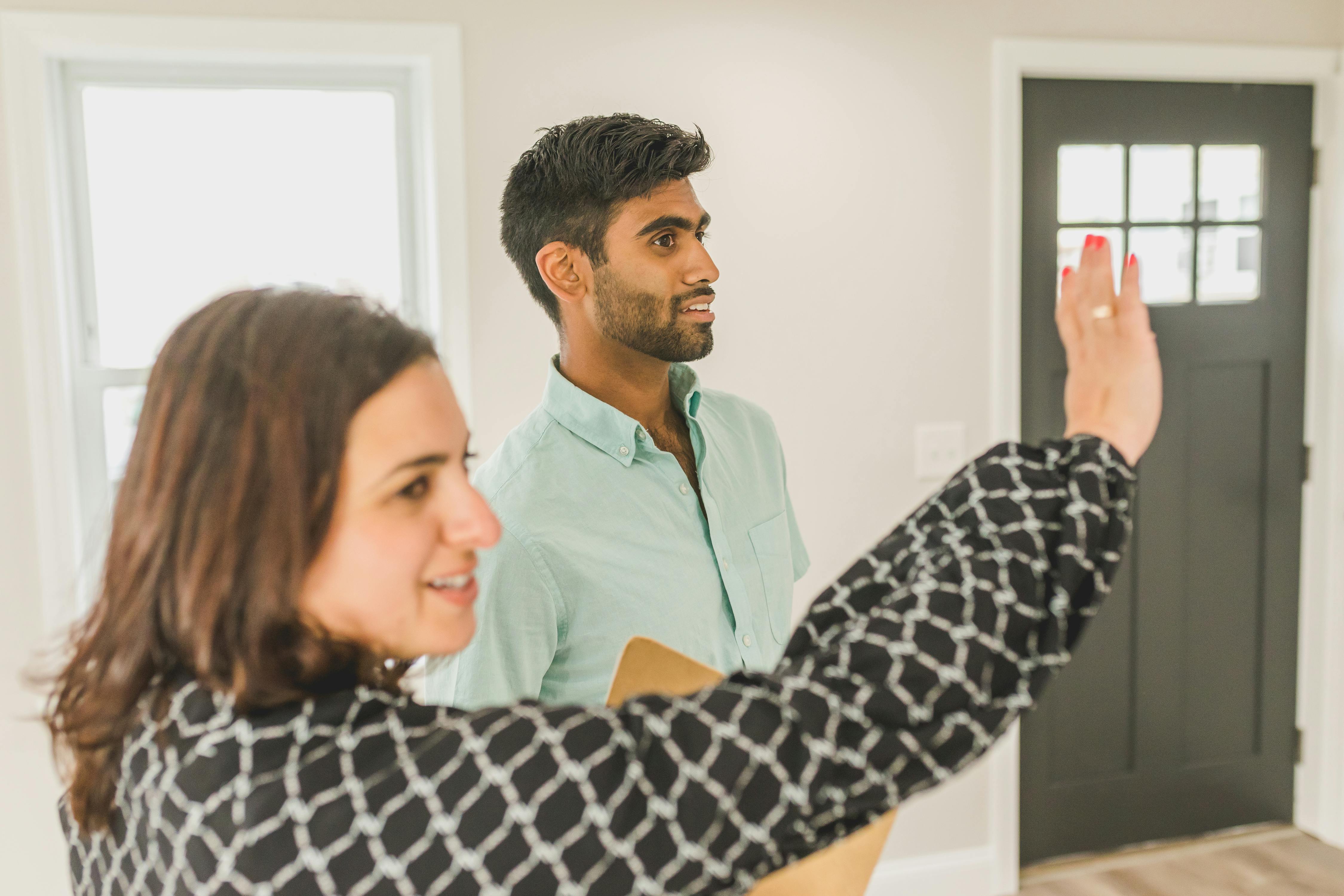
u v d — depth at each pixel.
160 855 0.47
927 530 0.51
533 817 0.44
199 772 0.46
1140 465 2.51
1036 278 2.39
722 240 2.16
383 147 2.07
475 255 2.03
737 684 0.49
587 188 0.95
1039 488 0.49
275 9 1.89
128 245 2.00
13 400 1.90
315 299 0.50
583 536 0.98
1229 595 2.61
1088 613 0.47
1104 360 0.51
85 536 2.00
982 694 0.45
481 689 0.91
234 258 2.04
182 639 0.47
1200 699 2.63
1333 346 2.55
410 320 0.55
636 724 0.46
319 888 0.44
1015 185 2.30
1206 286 2.52
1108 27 2.32
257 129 2.02
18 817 1.96
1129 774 2.60
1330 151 2.51
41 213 1.87
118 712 0.49
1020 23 2.27
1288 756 2.71
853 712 0.45
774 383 2.23
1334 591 2.61
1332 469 2.58
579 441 1.02
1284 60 2.42
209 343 0.48
